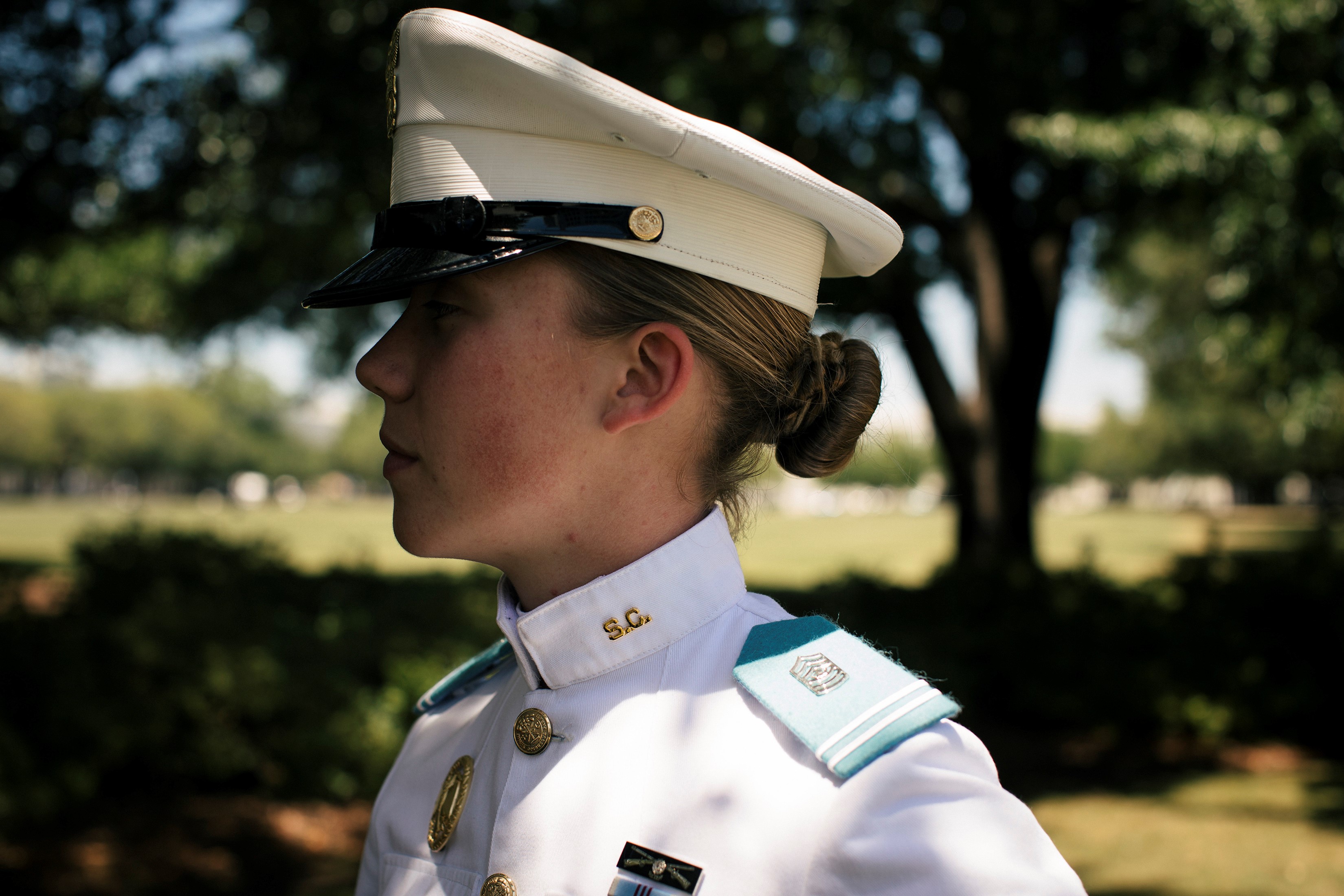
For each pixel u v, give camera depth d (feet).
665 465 3.37
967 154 34.42
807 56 28.76
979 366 38.93
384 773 18.69
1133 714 25.76
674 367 3.23
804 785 2.85
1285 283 27.53
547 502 3.26
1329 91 25.46
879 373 3.93
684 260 3.19
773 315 3.43
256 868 15.28
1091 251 44.70
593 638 3.31
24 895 13.55
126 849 15.34
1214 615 27.53
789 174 3.21
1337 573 28.30
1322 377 32.30
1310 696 25.54
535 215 3.14
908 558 87.40
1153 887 16.42
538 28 23.91
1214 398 101.86
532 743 3.29
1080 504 341.21
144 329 62.59
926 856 2.61
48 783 15.12
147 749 16.83
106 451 289.94
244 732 18.04
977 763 2.93
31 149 23.21
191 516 169.68
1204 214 29.48
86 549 39.65
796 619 3.35
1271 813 20.26
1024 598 30.68
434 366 3.29
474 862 3.35
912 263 33.53
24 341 66.85
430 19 3.23
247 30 23.25
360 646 21.21
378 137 22.54
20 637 16.80
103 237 28.09
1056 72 27.63
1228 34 26.03
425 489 3.32
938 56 28.86
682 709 3.16
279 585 35.45
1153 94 27.89
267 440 336.08
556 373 3.22
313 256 41.39
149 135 25.08
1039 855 2.76
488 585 33.71
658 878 2.88
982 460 38.78
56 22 22.00
